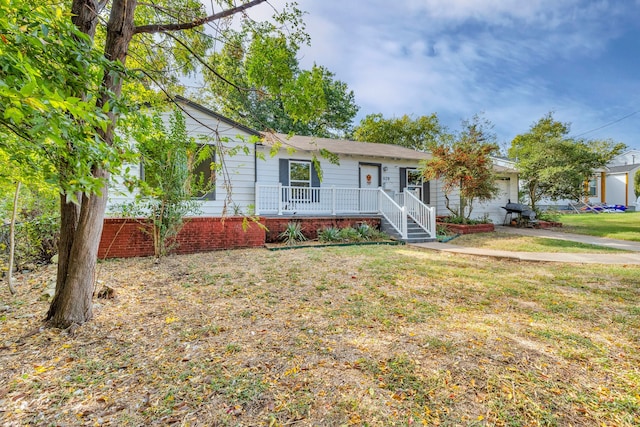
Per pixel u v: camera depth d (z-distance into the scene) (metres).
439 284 5.19
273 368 2.63
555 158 15.12
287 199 10.97
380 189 11.92
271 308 4.06
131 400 2.23
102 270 5.97
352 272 5.89
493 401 2.20
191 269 6.09
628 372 2.57
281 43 4.46
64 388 2.36
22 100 1.48
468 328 3.44
